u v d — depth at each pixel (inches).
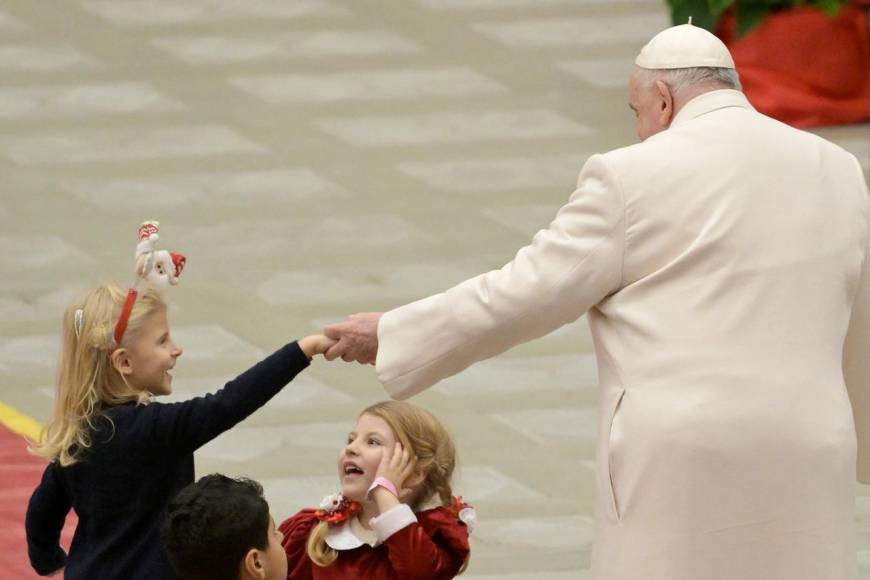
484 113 1708.9
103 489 643.5
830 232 644.1
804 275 635.5
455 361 665.6
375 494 649.6
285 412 1135.0
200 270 1364.4
